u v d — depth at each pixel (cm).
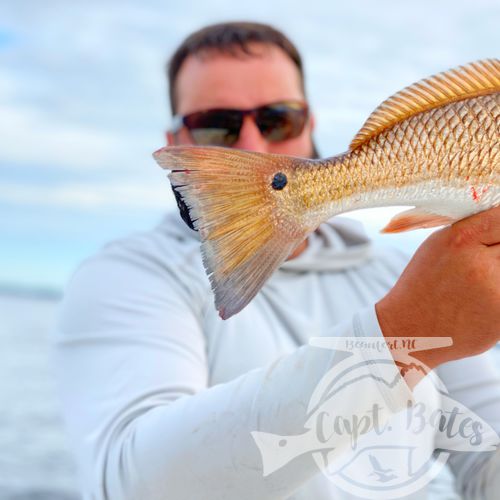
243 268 53
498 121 53
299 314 78
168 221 84
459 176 53
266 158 54
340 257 83
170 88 93
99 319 72
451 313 54
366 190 54
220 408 57
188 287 75
